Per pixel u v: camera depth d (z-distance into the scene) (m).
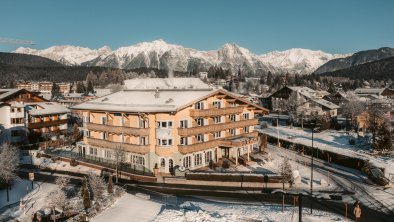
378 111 94.38
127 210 47.22
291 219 44.28
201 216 43.81
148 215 45.66
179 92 74.31
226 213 46.22
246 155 79.38
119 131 69.19
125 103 72.38
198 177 61.47
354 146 81.75
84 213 45.12
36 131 98.19
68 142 94.88
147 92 78.38
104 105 74.31
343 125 108.50
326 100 154.88
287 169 58.38
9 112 91.94
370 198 53.81
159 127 65.75
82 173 69.62
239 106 78.62
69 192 56.34
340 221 43.94
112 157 71.81
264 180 59.41
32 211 49.09
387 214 47.38
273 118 138.38
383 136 74.94
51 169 73.69
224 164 70.19
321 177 64.56
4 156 61.91
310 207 49.59
